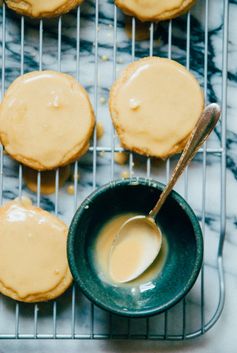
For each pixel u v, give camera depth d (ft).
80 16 2.05
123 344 2.03
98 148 2.00
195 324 2.03
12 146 1.96
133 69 1.97
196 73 2.06
